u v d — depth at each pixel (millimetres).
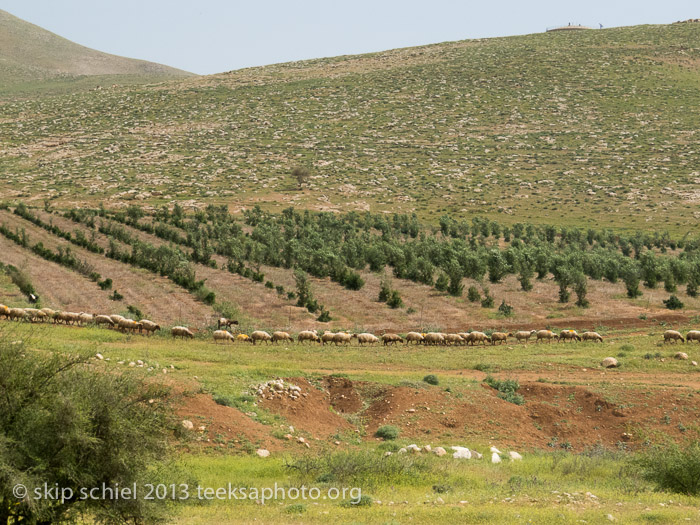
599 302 55125
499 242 93125
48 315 40031
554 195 123938
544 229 96500
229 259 68125
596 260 67000
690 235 99562
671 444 19438
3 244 74312
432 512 14906
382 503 16281
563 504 15945
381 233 97188
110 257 70188
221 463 19469
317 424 25203
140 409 11930
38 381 10930
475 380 29984
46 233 83438
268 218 98312
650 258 65562
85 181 130125
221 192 123500
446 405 26656
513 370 33125
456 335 40656
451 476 19625
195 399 23516
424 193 125875
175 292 55500
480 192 126000
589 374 32156
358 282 59156
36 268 61969
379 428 24891
